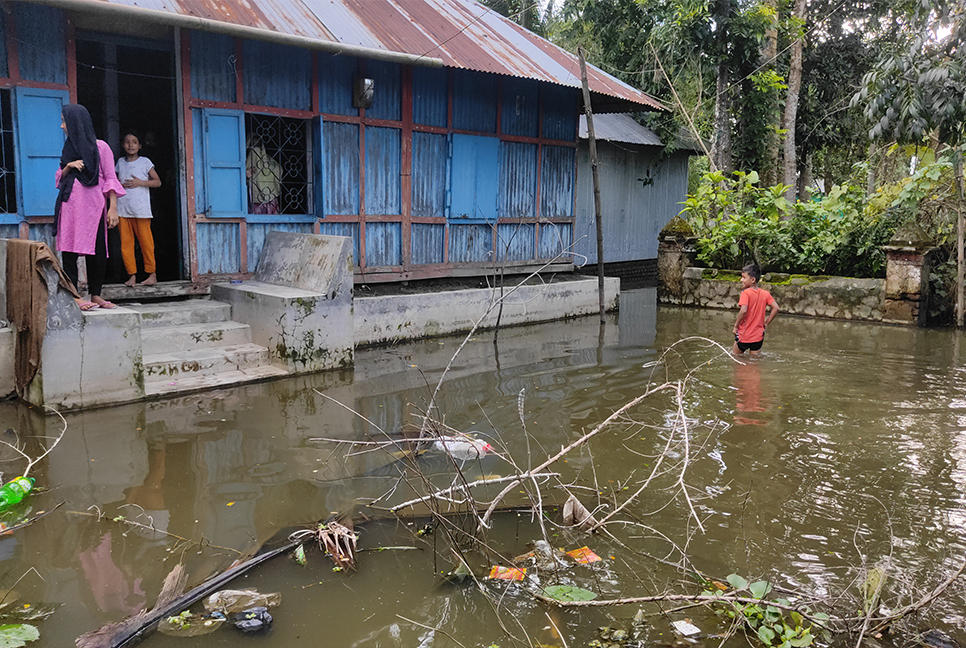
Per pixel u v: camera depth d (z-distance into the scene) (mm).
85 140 6125
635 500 4578
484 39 11203
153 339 7141
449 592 3531
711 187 14352
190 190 8148
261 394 6809
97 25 7859
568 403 6680
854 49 20500
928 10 11023
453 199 10961
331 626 3223
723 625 3316
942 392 7105
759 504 4516
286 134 9070
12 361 6324
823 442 5621
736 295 13102
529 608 3420
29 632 3066
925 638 3199
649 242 18109
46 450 5207
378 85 9773
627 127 17188
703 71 16953
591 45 20547
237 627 3186
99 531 4031
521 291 11141
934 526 4219
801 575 3686
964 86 10641
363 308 9023
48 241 7277
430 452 5367
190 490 4602
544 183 12625
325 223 9469
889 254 11492
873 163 18578
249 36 7457
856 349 9336
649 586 3609
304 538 4000
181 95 7945
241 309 7969
